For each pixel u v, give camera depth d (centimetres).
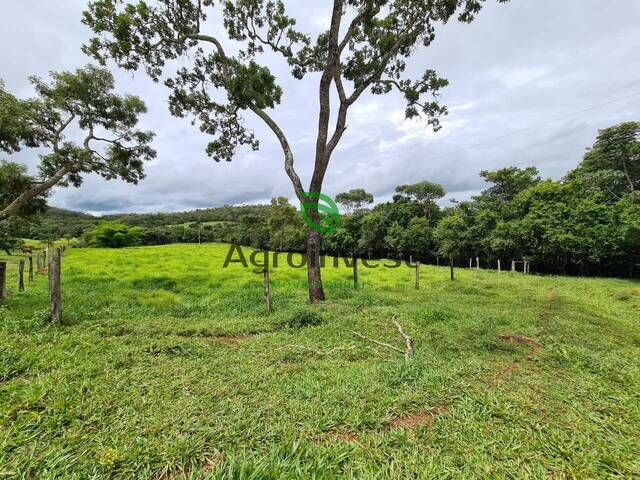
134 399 276
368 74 895
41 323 491
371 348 453
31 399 259
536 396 309
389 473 198
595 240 1947
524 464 211
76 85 1180
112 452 201
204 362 379
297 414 262
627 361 418
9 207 1159
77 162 1308
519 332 554
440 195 3691
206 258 2067
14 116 1046
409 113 980
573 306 848
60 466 192
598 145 2661
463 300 884
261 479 187
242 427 241
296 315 590
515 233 2344
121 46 782
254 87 868
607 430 254
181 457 204
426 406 282
